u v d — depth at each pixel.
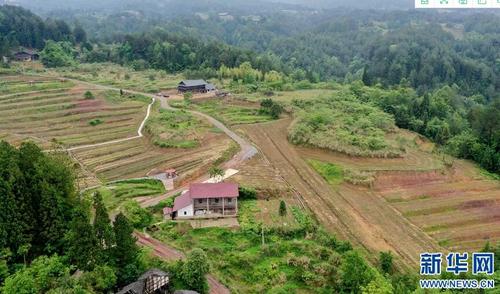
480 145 113.31
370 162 102.31
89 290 47.38
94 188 83.06
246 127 124.75
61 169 56.78
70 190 56.09
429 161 104.62
